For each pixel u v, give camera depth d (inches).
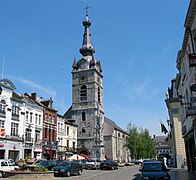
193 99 673.0
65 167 1134.4
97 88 2974.9
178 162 1476.4
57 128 2196.1
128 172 1325.0
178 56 1098.7
